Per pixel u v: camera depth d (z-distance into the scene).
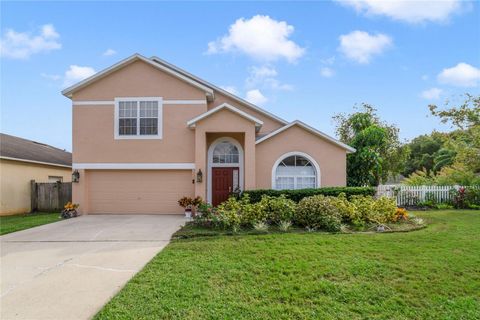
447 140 19.88
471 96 18.92
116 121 15.01
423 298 5.10
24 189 17.94
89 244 8.82
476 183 17.16
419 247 7.67
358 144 19.64
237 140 15.74
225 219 9.98
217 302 4.86
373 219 10.45
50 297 5.15
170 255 7.26
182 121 15.10
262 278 5.79
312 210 10.10
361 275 5.93
